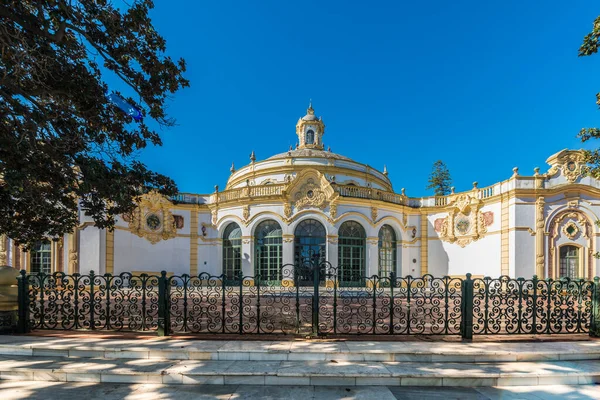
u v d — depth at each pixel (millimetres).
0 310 9070
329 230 23594
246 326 10023
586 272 20969
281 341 8297
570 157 21469
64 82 7844
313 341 8289
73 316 9531
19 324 9000
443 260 26547
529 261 21109
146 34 8383
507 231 21891
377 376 6523
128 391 6234
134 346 7801
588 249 21172
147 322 10578
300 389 6316
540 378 6652
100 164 8297
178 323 10547
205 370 6695
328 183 23812
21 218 10250
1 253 21828
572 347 7996
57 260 21422
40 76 7363
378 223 25234
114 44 8250
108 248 22125
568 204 21234
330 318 11531
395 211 26500
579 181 21359
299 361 7277
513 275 21156
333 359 7371
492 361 7398
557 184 21422
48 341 8250
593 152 9805
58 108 8102
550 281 9562
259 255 24969
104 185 8312
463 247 25484
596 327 9047
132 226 24078
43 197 9461
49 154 8008
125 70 8641
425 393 6207
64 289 9602
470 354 7383
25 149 7188
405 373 6605
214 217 26984
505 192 22000
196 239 27172
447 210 26469
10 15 6918
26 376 6777
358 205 24562
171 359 7449
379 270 25719
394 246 27094
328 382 6504
